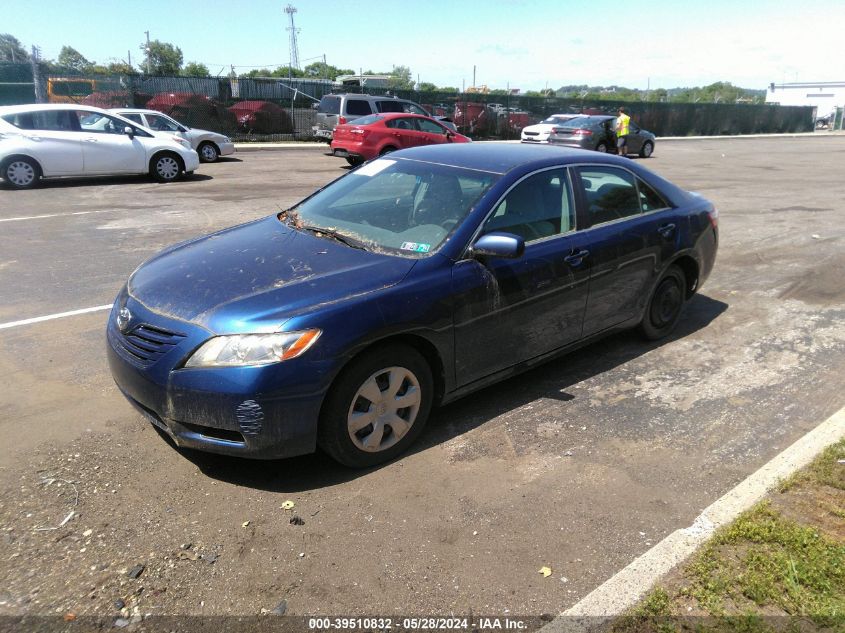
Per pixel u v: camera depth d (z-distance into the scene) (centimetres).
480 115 3144
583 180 455
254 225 444
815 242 928
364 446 338
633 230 473
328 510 310
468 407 420
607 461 359
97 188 1301
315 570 270
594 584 265
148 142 1389
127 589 257
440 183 420
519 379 466
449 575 269
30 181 1284
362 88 2833
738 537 278
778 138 4269
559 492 329
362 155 1708
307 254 368
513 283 388
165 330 315
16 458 342
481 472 345
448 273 359
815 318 609
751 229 1018
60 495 313
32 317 558
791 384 466
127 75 2403
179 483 327
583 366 492
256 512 306
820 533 279
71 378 440
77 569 266
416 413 357
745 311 628
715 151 2852
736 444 380
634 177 499
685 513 313
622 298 477
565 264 420
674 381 467
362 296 326
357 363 323
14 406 399
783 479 321
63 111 1312
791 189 1516
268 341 301
